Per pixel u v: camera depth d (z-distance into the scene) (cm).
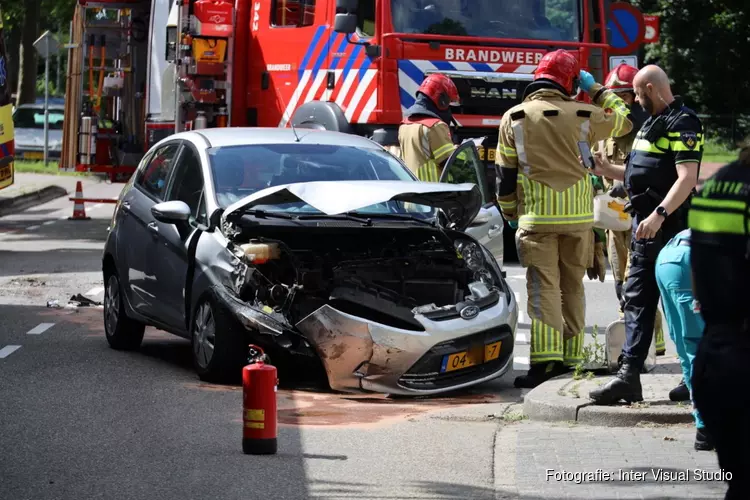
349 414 864
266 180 1018
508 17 1631
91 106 2228
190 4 1775
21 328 1248
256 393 741
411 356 897
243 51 1773
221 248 952
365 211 1015
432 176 1132
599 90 981
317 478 689
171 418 842
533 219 962
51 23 6397
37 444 767
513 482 682
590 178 1002
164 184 1082
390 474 699
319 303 923
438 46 1588
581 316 992
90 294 1498
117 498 648
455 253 987
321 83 1650
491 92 1614
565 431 795
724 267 518
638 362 833
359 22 1587
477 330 921
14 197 2973
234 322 940
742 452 526
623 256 1073
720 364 521
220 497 649
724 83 5216
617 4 1912
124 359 1080
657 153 837
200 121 1786
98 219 2622
